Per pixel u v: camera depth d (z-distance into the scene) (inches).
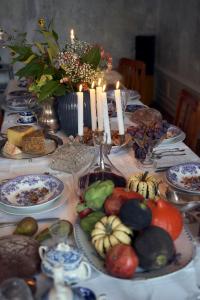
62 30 166.6
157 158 58.2
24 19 162.1
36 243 34.7
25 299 26.4
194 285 31.6
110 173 46.6
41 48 68.5
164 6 161.8
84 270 31.4
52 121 70.2
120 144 59.4
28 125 71.1
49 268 30.8
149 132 53.1
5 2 158.7
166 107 172.1
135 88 118.9
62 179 51.9
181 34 145.6
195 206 41.5
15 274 31.8
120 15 168.6
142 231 32.0
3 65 162.7
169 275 31.1
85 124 63.4
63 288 25.5
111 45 173.0
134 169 54.2
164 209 34.2
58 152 57.8
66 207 44.4
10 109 86.1
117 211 35.1
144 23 171.9
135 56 175.0
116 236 32.0
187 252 33.5
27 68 66.1
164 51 167.9
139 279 30.5
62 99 63.9
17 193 47.4
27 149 60.0
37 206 43.1
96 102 51.1
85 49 64.8
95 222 35.5
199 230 37.0
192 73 138.6
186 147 62.5
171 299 30.6
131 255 30.3
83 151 55.5
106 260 31.1
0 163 57.5
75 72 61.4
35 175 49.8
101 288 31.2
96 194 36.6
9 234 38.4
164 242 30.8
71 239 37.0
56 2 161.6
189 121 75.9
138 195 36.9
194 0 130.3
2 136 69.2
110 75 95.5
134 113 79.4
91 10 165.6
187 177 51.3
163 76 171.9
